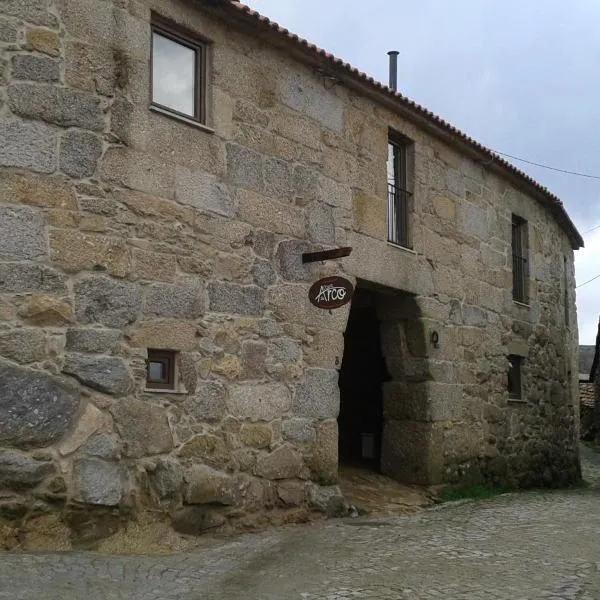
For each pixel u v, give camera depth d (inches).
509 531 304.2
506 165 504.7
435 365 433.4
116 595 211.3
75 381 265.4
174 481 284.8
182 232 299.4
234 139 323.9
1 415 252.1
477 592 214.2
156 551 268.2
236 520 307.0
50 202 265.9
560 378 595.5
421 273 428.8
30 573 223.6
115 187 280.4
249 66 334.0
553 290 597.6
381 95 397.1
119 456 270.8
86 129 275.3
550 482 557.3
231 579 232.2
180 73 313.4
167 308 291.0
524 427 526.6
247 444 315.3
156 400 284.4
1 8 265.4
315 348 350.3
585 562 248.8
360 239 384.8
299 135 354.9
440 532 303.1
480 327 481.1
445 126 442.6
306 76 361.7
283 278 339.0
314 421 346.0
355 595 212.7
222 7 314.7
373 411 478.0
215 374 305.7
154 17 300.8
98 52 280.2
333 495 350.0
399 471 427.2
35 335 259.6
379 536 296.4
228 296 313.9
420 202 433.7
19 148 262.4
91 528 262.8
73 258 268.4
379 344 478.9
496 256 506.6
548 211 596.1
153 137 293.4
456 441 445.4
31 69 266.8
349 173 381.4
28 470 253.1
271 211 336.8
